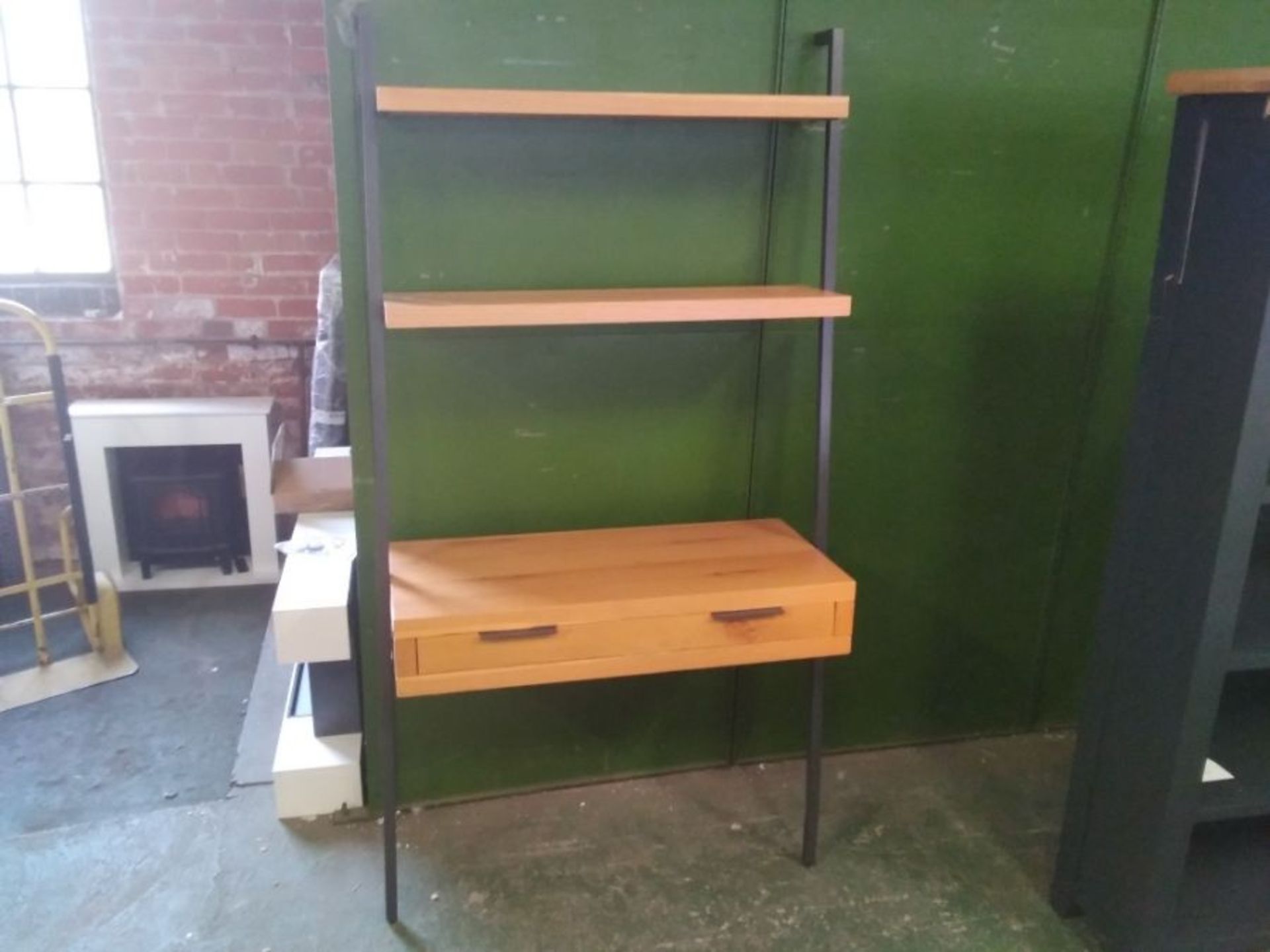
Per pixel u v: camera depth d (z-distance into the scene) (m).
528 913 1.99
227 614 3.22
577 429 2.12
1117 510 1.84
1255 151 1.51
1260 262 1.50
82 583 2.84
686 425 2.18
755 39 1.97
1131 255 2.30
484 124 1.89
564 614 1.75
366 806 2.26
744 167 2.04
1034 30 2.09
